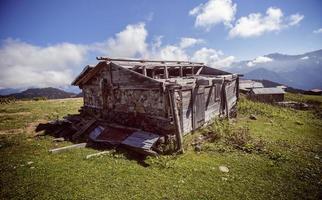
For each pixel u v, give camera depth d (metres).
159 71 18.84
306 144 13.86
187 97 13.40
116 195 7.37
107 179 8.46
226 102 18.41
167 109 12.28
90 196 7.27
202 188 7.98
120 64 14.44
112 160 10.43
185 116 13.25
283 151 12.12
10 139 13.70
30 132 15.48
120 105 14.60
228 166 9.96
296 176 9.12
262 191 7.88
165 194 7.52
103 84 15.20
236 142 12.93
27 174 8.88
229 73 22.64
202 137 13.62
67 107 27.14
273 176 9.07
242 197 7.46
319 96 53.78
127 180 8.41
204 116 15.76
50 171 9.16
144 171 9.24
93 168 9.45
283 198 7.46
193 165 9.89
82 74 15.95
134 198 7.23
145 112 13.27
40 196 7.27
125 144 11.76
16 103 33.09
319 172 9.55
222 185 8.23
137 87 13.27
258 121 20.08
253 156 11.26
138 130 12.84
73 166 9.66
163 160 10.18
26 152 11.59
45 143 13.12
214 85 17.20
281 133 16.38
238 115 21.94
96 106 16.48
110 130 13.57
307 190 8.01
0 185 8.02
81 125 15.23
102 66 15.08
